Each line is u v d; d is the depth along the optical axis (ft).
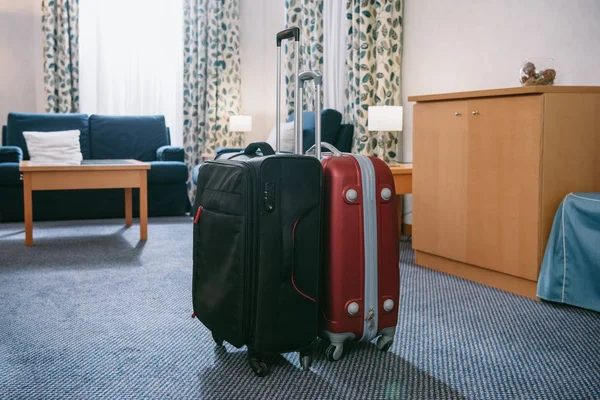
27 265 10.55
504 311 7.80
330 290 5.84
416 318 7.48
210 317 5.90
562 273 7.96
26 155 17.51
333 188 5.76
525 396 5.16
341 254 5.78
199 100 19.71
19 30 18.69
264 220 5.34
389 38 14.11
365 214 5.83
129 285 9.14
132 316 7.52
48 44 18.51
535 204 8.26
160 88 19.94
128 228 15.14
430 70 13.44
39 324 7.18
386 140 14.44
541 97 8.07
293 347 5.57
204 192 6.09
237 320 5.46
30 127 17.58
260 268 5.36
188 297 8.46
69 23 18.79
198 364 5.90
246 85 20.56
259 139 20.77
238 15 19.92
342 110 15.74
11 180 15.79
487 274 9.23
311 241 5.58
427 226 10.34
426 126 10.27
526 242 8.43
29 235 12.50
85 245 12.60
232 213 5.47
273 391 5.25
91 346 6.41
